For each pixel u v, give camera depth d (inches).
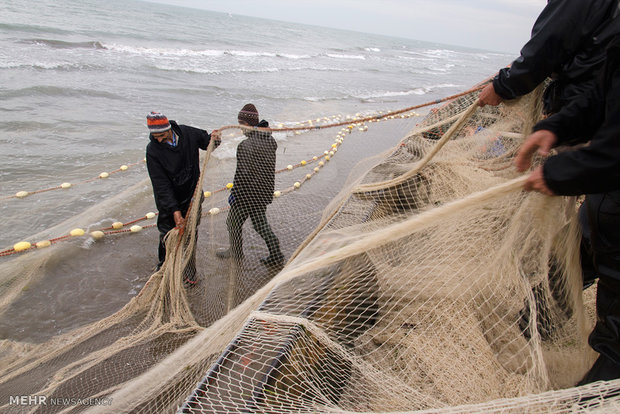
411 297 88.0
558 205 73.4
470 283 85.0
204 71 787.4
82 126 380.8
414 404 70.2
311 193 256.7
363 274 93.0
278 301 95.2
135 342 134.3
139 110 456.8
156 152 165.9
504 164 122.5
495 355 80.0
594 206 67.1
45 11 1417.3
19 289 166.4
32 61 634.2
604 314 69.3
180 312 148.9
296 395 72.1
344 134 378.0
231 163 229.1
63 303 165.2
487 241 87.7
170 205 164.9
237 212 180.4
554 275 83.1
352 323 86.5
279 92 637.3
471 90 138.4
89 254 198.8
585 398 56.9
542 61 82.8
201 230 209.8
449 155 135.0
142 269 198.2
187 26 1963.6
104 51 891.4
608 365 68.9
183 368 92.2
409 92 773.9
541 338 80.8
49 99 448.1
